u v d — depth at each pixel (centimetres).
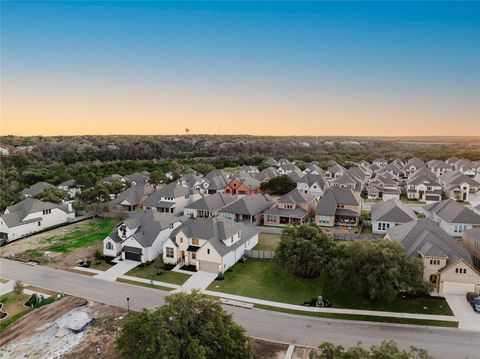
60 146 17812
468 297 4025
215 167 15525
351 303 4062
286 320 3722
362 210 8556
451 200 7038
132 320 2905
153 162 15862
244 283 4619
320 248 4538
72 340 3384
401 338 3372
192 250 5178
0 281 4769
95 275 4934
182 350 2691
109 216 8162
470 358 3069
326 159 17838
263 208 7894
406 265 3894
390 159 18250
